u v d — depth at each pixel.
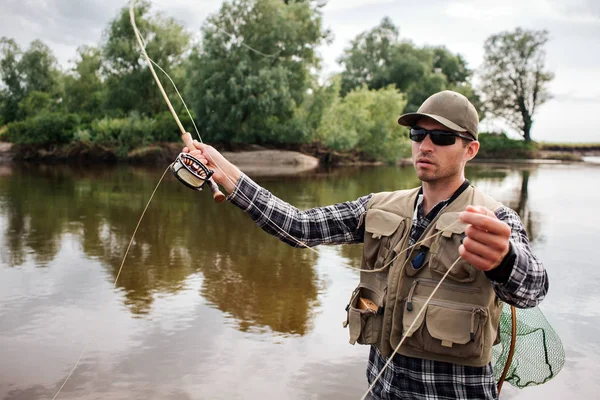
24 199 13.98
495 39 58.12
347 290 6.32
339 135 33.34
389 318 2.01
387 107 36.22
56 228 9.92
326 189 17.56
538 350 2.61
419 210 2.08
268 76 30.38
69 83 41.09
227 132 33.06
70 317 5.27
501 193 16.89
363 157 37.00
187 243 8.82
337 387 3.92
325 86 34.03
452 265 1.78
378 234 2.12
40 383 3.91
